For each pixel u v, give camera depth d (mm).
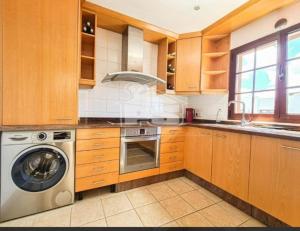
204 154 2209
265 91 2186
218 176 1986
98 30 2496
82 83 2111
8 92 1602
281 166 1375
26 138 1535
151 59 2982
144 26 2471
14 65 1613
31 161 1641
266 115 2125
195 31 2721
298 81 1862
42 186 1623
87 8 2074
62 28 1799
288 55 1949
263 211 1541
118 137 2053
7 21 1575
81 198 1875
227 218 1620
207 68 2787
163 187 2244
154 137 2316
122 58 2602
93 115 2498
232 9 2104
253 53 2363
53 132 1655
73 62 1858
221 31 2570
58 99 1799
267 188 1475
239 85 2568
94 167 1898
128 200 1900
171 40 2854
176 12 2197
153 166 2324
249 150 1640
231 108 2594
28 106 1675
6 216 1490
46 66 1737
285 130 1754
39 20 1695
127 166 2123
